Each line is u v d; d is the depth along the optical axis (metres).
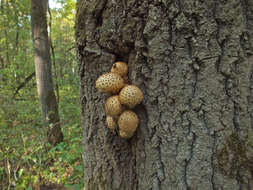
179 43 0.45
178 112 0.47
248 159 0.44
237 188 0.45
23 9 2.91
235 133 0.44
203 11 0.42
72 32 3.89
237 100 0.43
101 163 0.61
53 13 3.47
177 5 0.43
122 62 0.55
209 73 0.44
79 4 0.57
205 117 0.46
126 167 0.59
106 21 0.52
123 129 0.50
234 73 0.43
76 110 2.26
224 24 0.42
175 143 0.49
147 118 0.53
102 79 0.50
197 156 0.47
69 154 1.14
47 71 1.56
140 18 0.48
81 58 0.59
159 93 0.49
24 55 2.86
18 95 2.68
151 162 0.52
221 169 0.45
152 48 0.47
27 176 1.08
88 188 0.68
